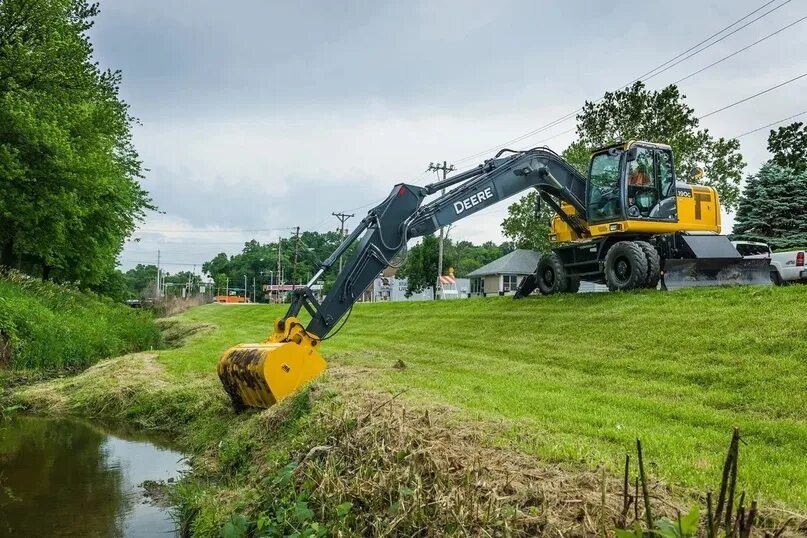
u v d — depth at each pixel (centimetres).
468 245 10338
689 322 1132
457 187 1250
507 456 504
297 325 945
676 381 871
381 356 1295
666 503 388
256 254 12575
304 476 556
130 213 3281
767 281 1490
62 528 621
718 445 569
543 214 3991
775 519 373
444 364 1130
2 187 2186
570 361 1066
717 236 1472
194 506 633
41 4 2316
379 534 417
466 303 2073
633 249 1421
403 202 1109
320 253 11762
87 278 3491
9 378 1455
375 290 7625
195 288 12044
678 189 1501
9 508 676
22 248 2738
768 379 803
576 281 1714
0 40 2298
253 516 550
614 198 1442
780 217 3241
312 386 825
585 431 608
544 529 364
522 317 1533
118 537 599
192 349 1695
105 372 1354
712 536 262
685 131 3077
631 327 1191
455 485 434
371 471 495
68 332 1716
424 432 548
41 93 2316
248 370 889
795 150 3053
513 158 1381
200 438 917
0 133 2183
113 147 2994
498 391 827
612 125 3173
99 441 966
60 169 2284
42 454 893
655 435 592
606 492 410
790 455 544
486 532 371
